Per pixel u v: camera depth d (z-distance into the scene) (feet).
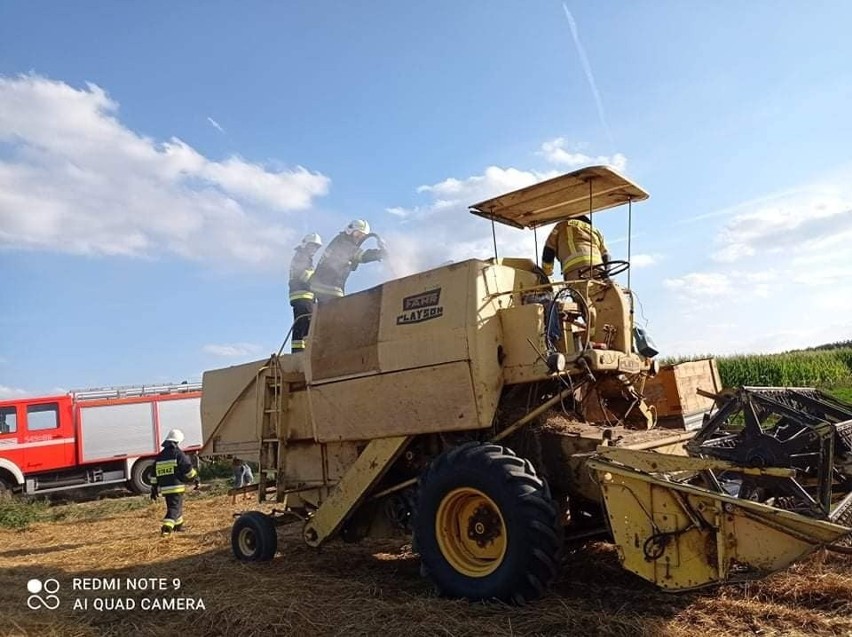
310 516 22.26
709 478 14.70
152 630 16.49
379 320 19.95
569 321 19.56
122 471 61.77
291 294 28.35
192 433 65.62
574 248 21.21
